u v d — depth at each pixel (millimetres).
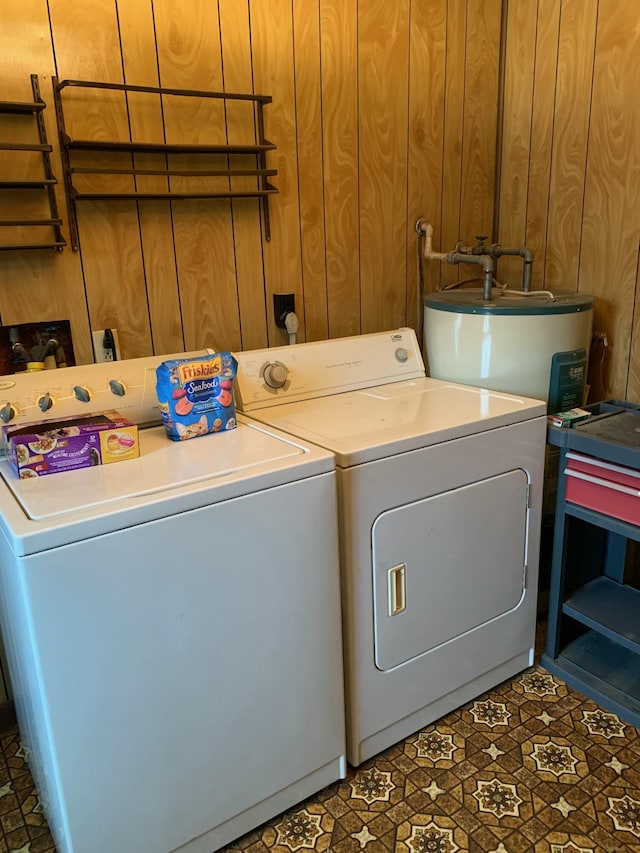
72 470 1390
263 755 1474
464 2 2424
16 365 1820
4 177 1730
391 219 2457
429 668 1768
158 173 1873
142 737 1280
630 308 2242
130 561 1194
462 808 1565
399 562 1623
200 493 1254
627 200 2188
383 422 1724
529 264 2252
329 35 2164
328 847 1481
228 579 1325
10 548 1130
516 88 2516
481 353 2096
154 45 1864
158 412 1726
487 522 1794
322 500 1435
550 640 2047
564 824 1513
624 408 2070
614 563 2240
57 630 1140
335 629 1526
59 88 1725
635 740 1759
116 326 1975
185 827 1392
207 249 2086
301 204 2238
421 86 2404
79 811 1235
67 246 1848
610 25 2137
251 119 2070
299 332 2344
